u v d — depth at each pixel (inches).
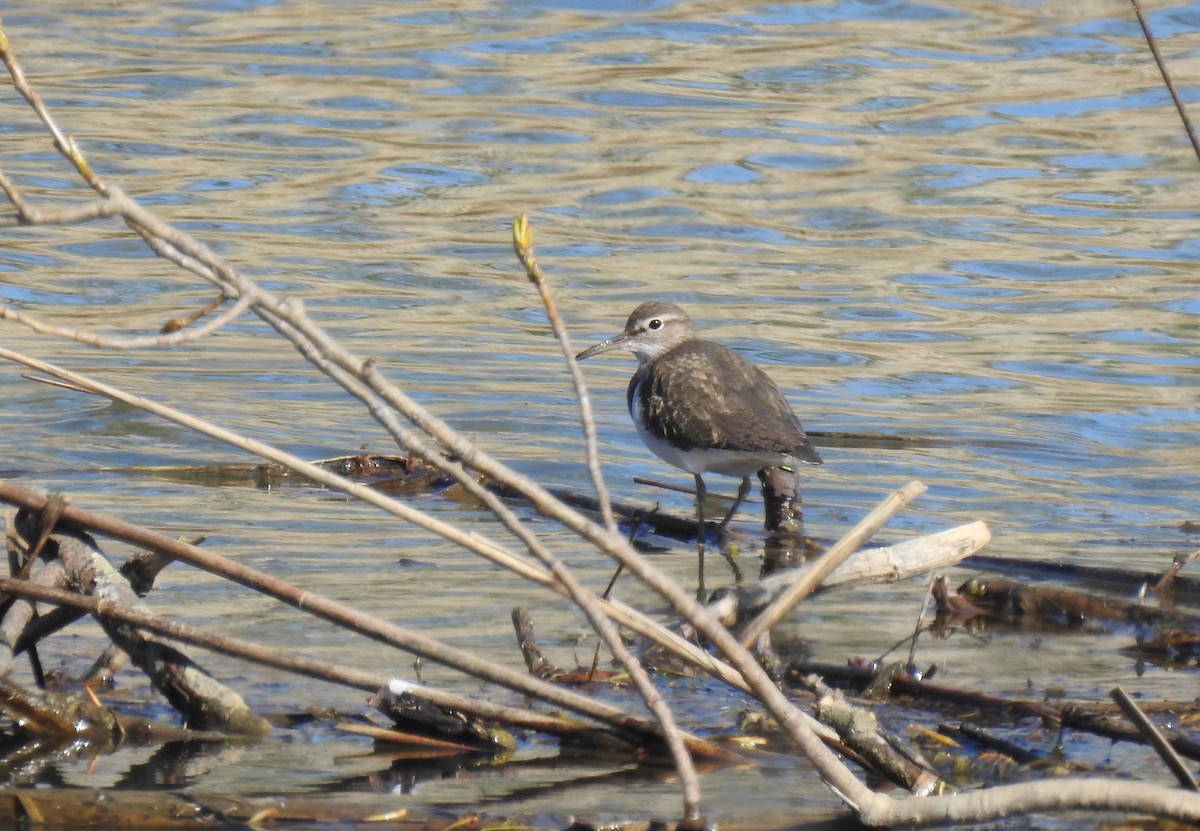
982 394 631.2
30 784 276.4
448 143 923.4
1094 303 736.3
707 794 277.6
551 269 771.4
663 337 598.9
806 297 741.9
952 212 844.0
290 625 365.4
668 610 398.3
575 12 1155.9
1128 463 558.3
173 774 283.1
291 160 893.8
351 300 723.4
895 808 256.4
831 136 938.1
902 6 1162.6
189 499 490.3
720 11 1159.6
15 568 316.2
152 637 309.1
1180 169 900.0
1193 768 289.9
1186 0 1153.4
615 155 908.6
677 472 564.7
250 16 1147.9
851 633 378.0
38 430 563.5
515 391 629.6
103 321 693.9
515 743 303.3
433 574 415.5
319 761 292.0
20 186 831.7
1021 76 1031.6
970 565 441.4
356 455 534.9
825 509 508.7
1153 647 369.1
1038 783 248.7
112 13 1143.6
